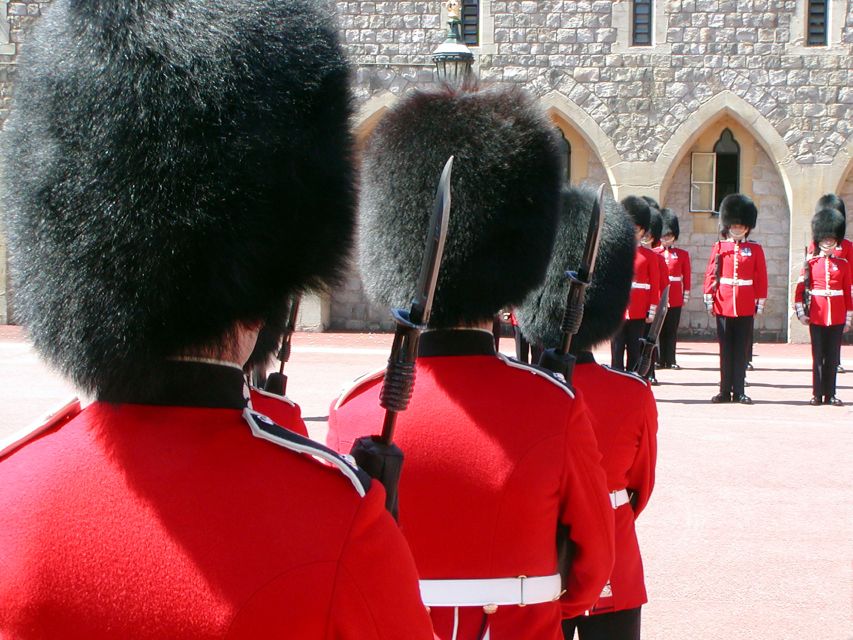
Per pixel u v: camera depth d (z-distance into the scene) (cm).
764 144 1619
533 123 248
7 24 1647
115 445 122
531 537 206
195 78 120
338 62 133
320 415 854
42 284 124
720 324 1002
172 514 117
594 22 1636
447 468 207
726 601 448
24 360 1240
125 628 114
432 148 242
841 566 494
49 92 123
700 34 1619
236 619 112
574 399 213
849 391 1091
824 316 978
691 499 610
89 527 117
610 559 218
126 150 119
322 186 130
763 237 1666
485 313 230
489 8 1647
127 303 120
